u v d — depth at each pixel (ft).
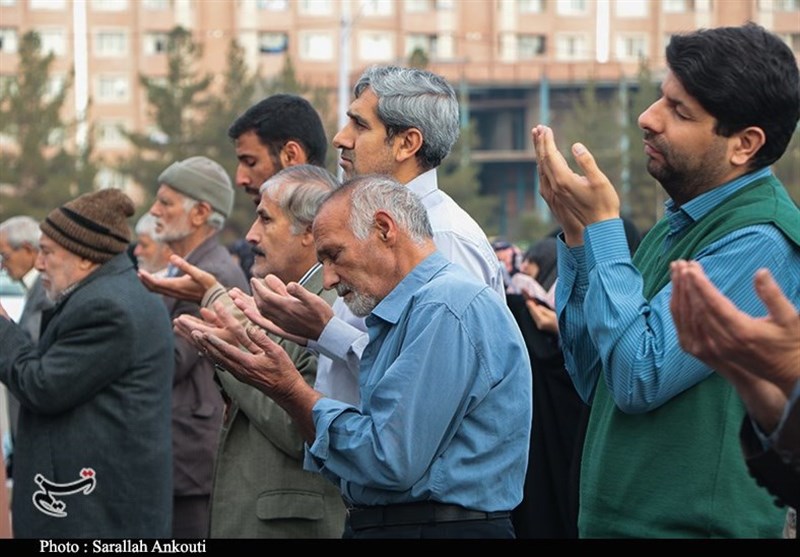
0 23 206.49
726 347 7.77
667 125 10.70
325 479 14.58
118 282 17.07
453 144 14.08
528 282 20.59
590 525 10.89
